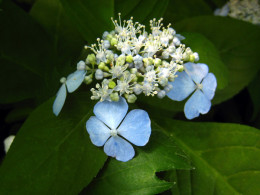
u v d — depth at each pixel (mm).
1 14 185
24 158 123
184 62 157
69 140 129
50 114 134
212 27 190
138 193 124
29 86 194
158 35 147
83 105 139
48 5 206
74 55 182
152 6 163
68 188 120
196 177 153
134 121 126
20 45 193
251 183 150
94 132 123
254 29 190
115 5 160
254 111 198
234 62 193
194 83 145
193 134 164
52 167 123
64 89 129
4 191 117
